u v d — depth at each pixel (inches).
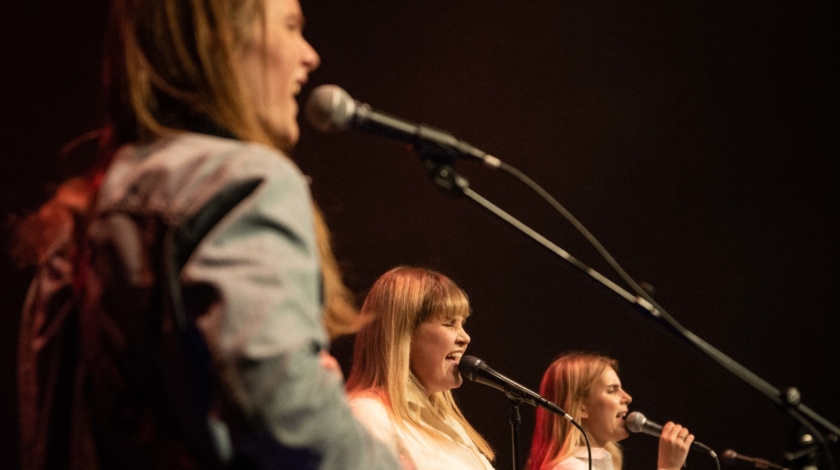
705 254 215.0
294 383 33.9
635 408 207.2
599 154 218.5
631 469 204.8
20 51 183.9
